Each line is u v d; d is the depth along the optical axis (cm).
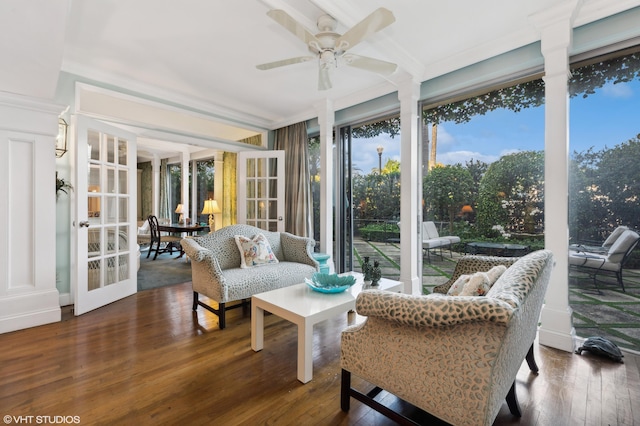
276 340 250
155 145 722
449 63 314
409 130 338
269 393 180
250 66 333
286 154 511
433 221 350
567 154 236
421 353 133
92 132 322
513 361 138
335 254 458
